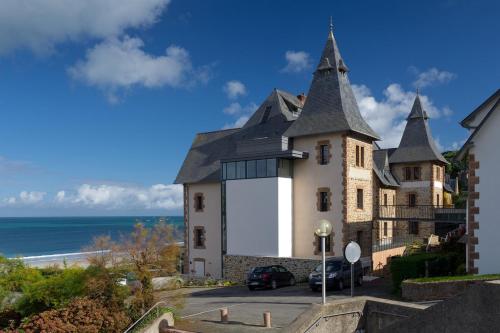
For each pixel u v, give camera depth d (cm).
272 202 2783
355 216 2759
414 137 4341
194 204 3419
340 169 2723
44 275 2322
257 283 2391
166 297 1678
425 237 3662
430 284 1559
